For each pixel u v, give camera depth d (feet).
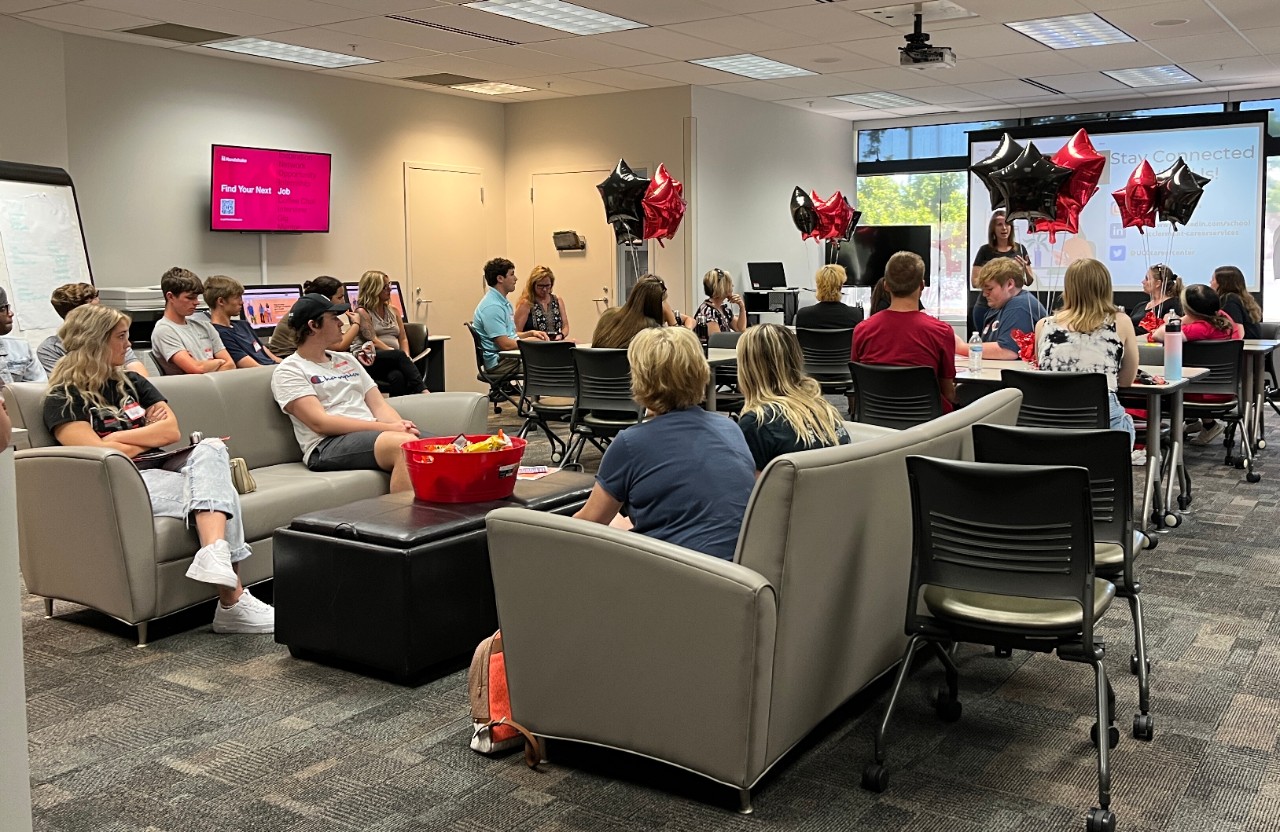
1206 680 11.19
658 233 27.48
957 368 18.11
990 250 27.63
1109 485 10.00
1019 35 27.43
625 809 8.57
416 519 11.60
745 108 37.24
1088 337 15.47
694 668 8.34
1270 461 23.13
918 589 9.05
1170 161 36.09
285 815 8.54
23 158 24.38
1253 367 24.29
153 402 14.17
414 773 9.25
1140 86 36.32
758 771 8.38
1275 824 8.25
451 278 36.24
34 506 13.03
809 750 9.59
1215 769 9.19
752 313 37.01
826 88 35.47
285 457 16.20
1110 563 10.26
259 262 30.32
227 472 13.14
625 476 9.36
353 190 32.81
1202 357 21.04
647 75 32.40
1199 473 22.02
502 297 25.62
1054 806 8.55
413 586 10.96
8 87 24.02
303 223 30.78
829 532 8.75
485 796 8.82
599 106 35.99
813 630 8.81
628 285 36.19
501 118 37.78
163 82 27.71
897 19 25.25
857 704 10.59
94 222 26.40
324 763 9.45
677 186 27.43
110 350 13.70
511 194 38.04
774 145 39.06
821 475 8.38
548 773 9.23
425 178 35.06
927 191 43.47
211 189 28.68
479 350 25.53
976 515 8.58
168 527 12.69
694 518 9.14
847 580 9.21
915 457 8.75
